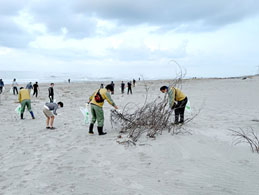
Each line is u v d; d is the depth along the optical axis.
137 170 3.14
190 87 26.91
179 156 3.53
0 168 3.47
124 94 21.55
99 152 4.10
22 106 8.20
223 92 19.16
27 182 2.91
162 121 5.22
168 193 2.44
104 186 2.70
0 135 5.70
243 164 3.04
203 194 2.35
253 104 11.02
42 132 6.07
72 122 7.57
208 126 5.95
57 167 3.42
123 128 5.64
